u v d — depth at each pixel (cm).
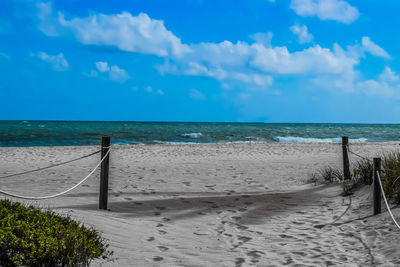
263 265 393
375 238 478
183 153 1800
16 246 325
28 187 822
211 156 1670
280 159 1552
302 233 520
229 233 518
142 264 381
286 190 848
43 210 530
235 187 888
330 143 2697
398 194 619
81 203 654
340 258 414
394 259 394
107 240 442
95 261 366
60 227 394
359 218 584
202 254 425
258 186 903
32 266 319
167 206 677
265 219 598
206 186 897
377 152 1839
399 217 534
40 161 1398
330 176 926
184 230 528
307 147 2248
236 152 1883
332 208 664
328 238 493
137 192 802
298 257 418
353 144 2541
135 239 465
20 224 352
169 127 6575
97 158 1526
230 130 5612
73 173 1080
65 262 330
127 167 1237
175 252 428
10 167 1204
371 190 716
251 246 460
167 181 962
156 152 1839
